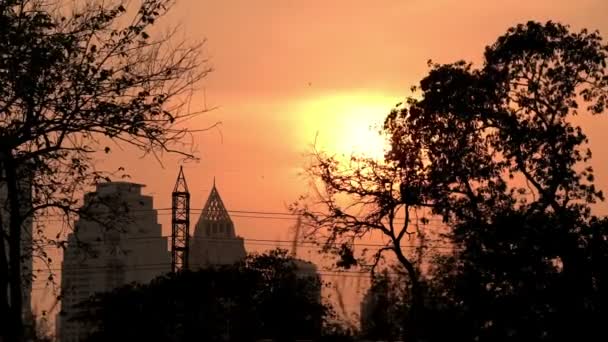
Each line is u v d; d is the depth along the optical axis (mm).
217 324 68875
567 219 38906
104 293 65875
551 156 41625
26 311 36375
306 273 80188
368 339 65438
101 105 21219
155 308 65750
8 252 23406
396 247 46188
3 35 20344
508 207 41250
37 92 20672
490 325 39531
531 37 42031
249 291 69688
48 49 20625
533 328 38000
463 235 41281
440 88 43094
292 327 73062
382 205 46250
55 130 21172
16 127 20844
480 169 42406
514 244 38844
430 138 44156
